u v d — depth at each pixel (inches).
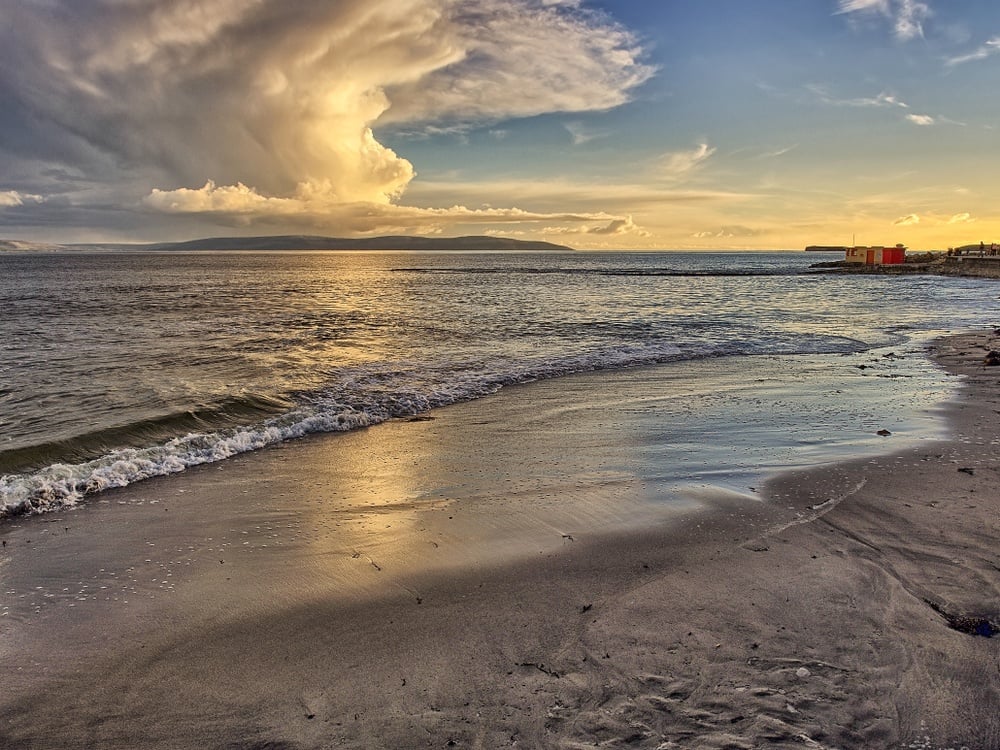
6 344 685.9
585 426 365.7
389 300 1414.9
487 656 146.1
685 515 229.1
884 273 3073.3
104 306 1211.9
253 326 880.9
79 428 346.6
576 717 124.6
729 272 3257.9
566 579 182.5
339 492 263.9
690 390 463.2
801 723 121.0
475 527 222.4
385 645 151.9
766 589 173.3
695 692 130.9
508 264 5246.1
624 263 5595.5
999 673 134.3
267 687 137.2
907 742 115.9
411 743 119.0
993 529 207.9
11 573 192.4
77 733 123.7
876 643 146.3
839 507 231.5
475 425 374.0
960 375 506.6
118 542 215.2
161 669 144.3
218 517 237.1
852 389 456.4
